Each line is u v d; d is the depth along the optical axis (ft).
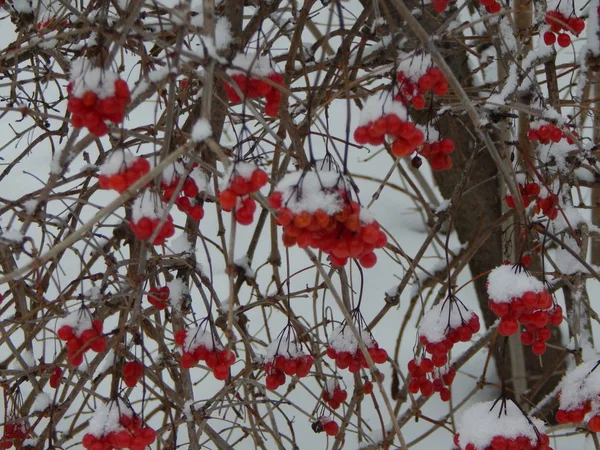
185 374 5.85
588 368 5.50
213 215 9.66
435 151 5.74
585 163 6.31
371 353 5.65
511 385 7.49
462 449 5.41
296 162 5.74
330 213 4.83
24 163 9.80
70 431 5.82
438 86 5.26
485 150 7.19
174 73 4.99
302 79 8.50
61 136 6.25
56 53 6.05
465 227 7.69
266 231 9.57
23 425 6.03
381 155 11.34
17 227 6.90
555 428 5.83
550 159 6.04
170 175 5.38
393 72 5.10
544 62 5.96
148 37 5.14
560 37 5.85
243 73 5.15
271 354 5.65
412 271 6.09
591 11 6.18
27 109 5.50
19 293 5.97
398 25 6.35
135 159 5.04
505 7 5.88
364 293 8.76
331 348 5.69
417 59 5.22
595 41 6.15
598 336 8.05
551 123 5.75
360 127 5.04
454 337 5.60
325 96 6.15
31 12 6.25
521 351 6.88
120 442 5.25
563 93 10.62
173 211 9.45
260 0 5.90
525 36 6.22
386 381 7.66
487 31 6.45
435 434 7.08
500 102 5.70
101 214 4.84
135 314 5.40
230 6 5.49
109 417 5.29
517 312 5.29
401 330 6.63
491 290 5.31
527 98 6.05
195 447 5.73
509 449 5.33
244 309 6.00
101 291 5.64
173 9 5.22
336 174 4.90
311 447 6.87
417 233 9.96
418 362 5.84
